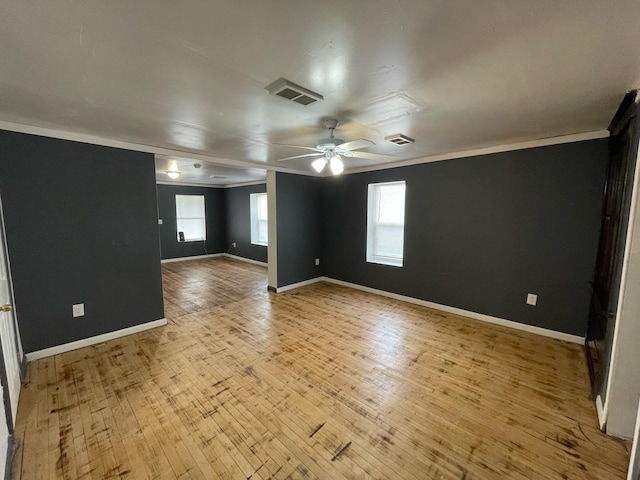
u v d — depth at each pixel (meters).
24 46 1.30
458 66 1.49
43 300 2.72
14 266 2.56
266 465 1.59
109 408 2.04
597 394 2.08
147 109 2.11
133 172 3.22
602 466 1.58
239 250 8.15
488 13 1.09
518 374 2.45
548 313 3.16
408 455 1.65
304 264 5.37
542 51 1.35
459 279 3.82
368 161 4.30
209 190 8.34
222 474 1.53
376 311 4.00
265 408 2.04
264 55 1.39
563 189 2.98
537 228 3.17
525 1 1.02
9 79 1.63
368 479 1.50
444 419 1.93
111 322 3.14
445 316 3.80
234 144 3.21
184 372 2.49
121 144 3.10
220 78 1.62
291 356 2.77
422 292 4.23
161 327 3.47
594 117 2.30
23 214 2.59
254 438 1.77
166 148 3.45
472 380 2.37
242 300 4.51
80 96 1.87
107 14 1.09
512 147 3.26
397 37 1.25
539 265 3.18
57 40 1.25
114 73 1.56
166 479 1.50
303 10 1.07
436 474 1.53
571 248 2.98
